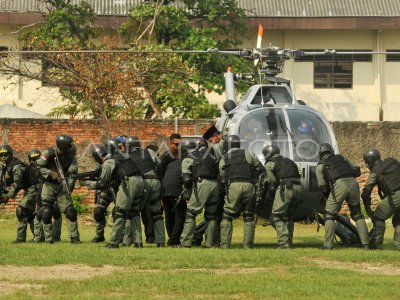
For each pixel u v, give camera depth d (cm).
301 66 8825
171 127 6112
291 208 3544
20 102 8288
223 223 3525
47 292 2438
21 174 3741
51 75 6669
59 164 3669
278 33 8756
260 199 3594
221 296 2384
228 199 3506
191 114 7150
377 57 8794
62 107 6975
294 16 8506
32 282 2598
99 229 3834
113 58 6412
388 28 8556
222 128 4119
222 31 8431
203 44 7775
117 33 8275
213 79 7688
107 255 3112
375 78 8806
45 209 3694
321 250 3416
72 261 2991
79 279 2645
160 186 3591
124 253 3183
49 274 2756
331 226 3534
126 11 8544
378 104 8775
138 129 6119
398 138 6069
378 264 3047
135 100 6419
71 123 6094
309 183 3656
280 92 4016
